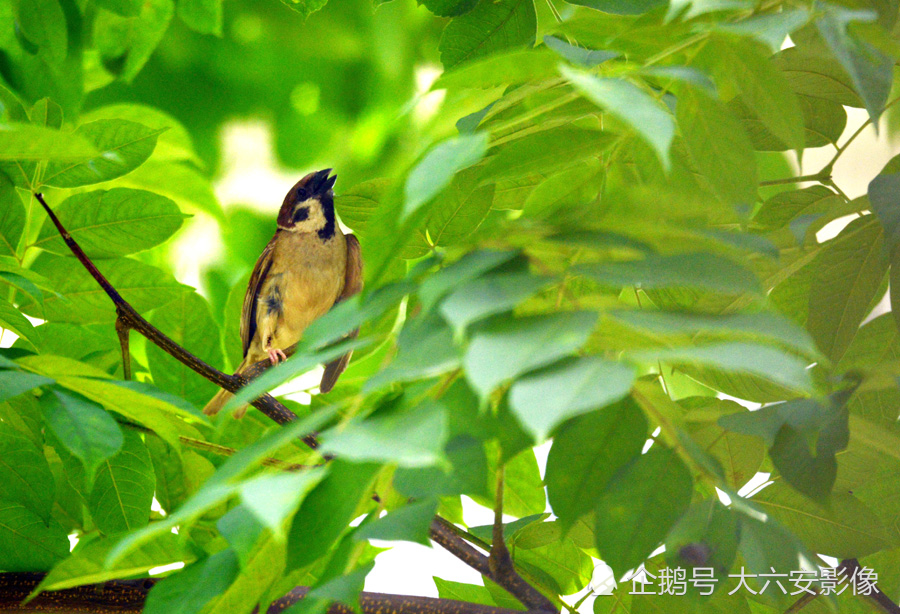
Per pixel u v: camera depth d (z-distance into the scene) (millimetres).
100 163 4977
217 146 12188
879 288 4836
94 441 3365
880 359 4730
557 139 3543
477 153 2281
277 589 3174
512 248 2572
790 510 4113
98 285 5395
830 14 2877
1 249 5070
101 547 3309
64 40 6930
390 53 11945
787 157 7844
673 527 2881
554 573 4984
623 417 2799
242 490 2014
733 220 3930
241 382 5242
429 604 4031
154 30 7445
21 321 4445
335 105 12211
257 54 11930
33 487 4520
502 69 2730
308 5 5871
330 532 2598
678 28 3119
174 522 2162
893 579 4824
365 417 2551
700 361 1997
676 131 3689
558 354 1950
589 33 3316
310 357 2656
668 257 2342
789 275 4574
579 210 2562
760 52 3061
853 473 4105
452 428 2635
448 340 2371
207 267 11484
